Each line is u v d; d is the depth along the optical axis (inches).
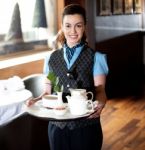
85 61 59.5
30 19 157.9
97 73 59.7
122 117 154.3
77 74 59.2
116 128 139.6
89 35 179.2
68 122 58.4
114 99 184.7
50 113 55.1
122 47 227.3
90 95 58.2
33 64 147.1
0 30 142.2
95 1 184.1
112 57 210.2
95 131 59.9
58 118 52.3
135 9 248.5
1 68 129.4
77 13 57.6
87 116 53.1
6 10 144.8
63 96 58.9
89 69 59.5
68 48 60.6
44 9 164.6
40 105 59.5
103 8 194.2
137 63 258.4
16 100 88.0
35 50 162.7
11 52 149.0
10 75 133.9
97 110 54.4
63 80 60.0
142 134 132.6
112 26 208.4
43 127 72.3
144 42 264.2
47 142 75.1
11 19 147.6
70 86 59.2
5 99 89.0
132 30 245.0
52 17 169.2
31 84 115.4
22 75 140.9
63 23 59.0
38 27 162.4
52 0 167.9
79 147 59.5
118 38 219.0
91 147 60.0
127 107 170.1
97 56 59.9
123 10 225.3
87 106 55.2
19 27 152.2
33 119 67.3
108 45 203.9
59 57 61.6
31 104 59.9
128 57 239.5
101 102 57.4
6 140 62.3
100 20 191.3
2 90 96.3
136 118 152.6
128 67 240.1
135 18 249.8
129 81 230.2
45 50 168.6
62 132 59.6
